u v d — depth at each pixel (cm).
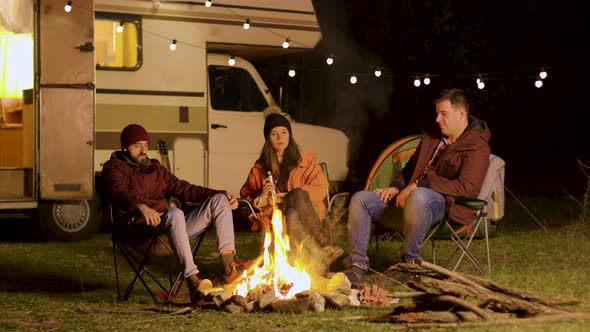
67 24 880
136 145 592
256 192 646
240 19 998
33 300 583
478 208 568
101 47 942
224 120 988
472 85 1387
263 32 1013
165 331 477
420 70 1373
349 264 581
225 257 562
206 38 983
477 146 595
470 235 622
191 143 971
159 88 959
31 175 900
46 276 693
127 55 950
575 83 1591
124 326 494
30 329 494
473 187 586
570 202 1163
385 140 1407
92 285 649
